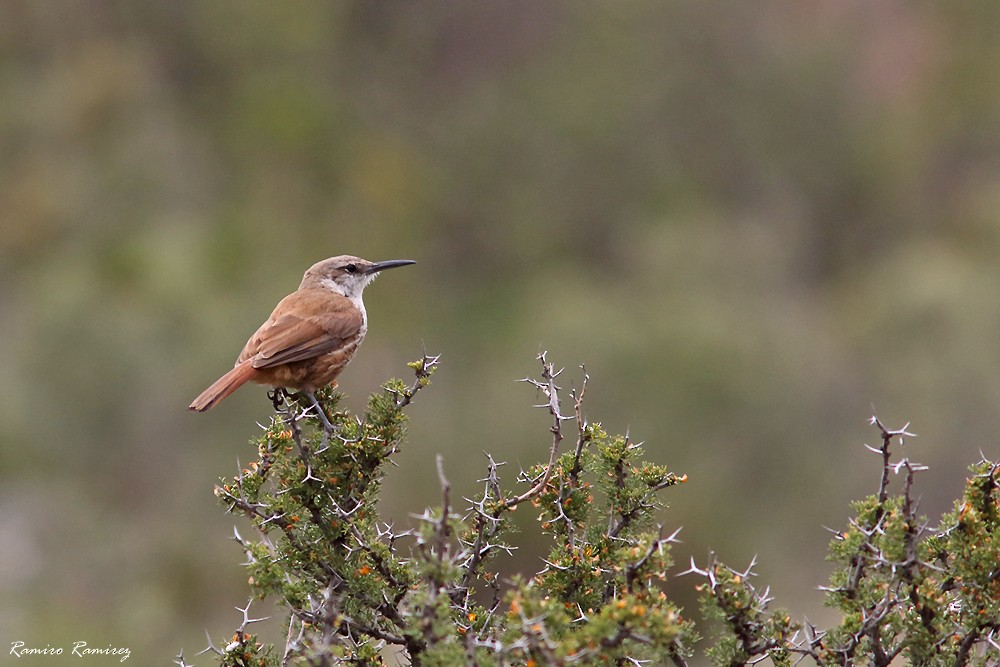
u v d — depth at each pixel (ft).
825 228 113.80
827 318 93.81
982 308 83.92
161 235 92.94
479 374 82.02
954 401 75.87
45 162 99.86
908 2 119.44
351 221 107.34
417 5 123.85
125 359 73.56
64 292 78.95
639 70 115.96
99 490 70.18
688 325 80.69
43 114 101.76
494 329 95.81
